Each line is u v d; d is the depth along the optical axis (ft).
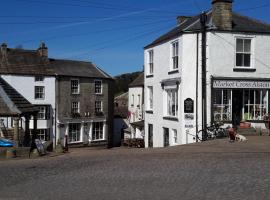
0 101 71.15
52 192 33.45
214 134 80.64
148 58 109.19
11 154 63.10
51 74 160.66
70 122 165.89
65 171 44.70
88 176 40.40
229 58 86.28
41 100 158.40
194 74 86.38
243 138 69.92
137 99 159.12
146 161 49.49
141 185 34.71
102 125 178.91
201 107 85.35
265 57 88.69
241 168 41.42
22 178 41.01
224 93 86.17
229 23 86.69
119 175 40.06
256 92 88.99
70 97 166.30
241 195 29.86
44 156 65.98
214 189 32.12
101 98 177.78
